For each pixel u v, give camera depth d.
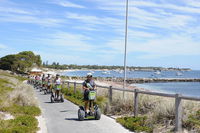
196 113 10.23
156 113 10.69
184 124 9.38
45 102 20.00
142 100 13.28
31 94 20.19
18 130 9.34
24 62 121.19
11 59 118.75
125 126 10.71
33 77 50.09
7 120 11.08
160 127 9.84
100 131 9.88
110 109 14.03
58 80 20.05
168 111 10.39
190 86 81.31
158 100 12.80
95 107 12.33
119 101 14.12
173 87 74.75
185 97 8.59
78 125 10.99
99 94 19.86
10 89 26.77
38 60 142.38
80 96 22.34
